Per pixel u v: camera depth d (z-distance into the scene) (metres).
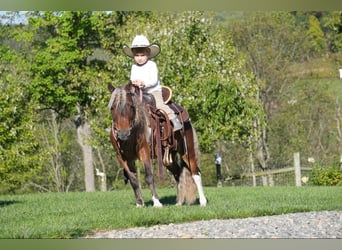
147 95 10.90
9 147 22.02
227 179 27.16
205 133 25.12
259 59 33.62
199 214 9.76
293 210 10.67
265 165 33.06
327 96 34.69
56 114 36.03
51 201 15.09
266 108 34.03
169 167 11.42
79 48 31.56
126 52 11.32
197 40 26.28
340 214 10.20
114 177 39.28
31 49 33.28
